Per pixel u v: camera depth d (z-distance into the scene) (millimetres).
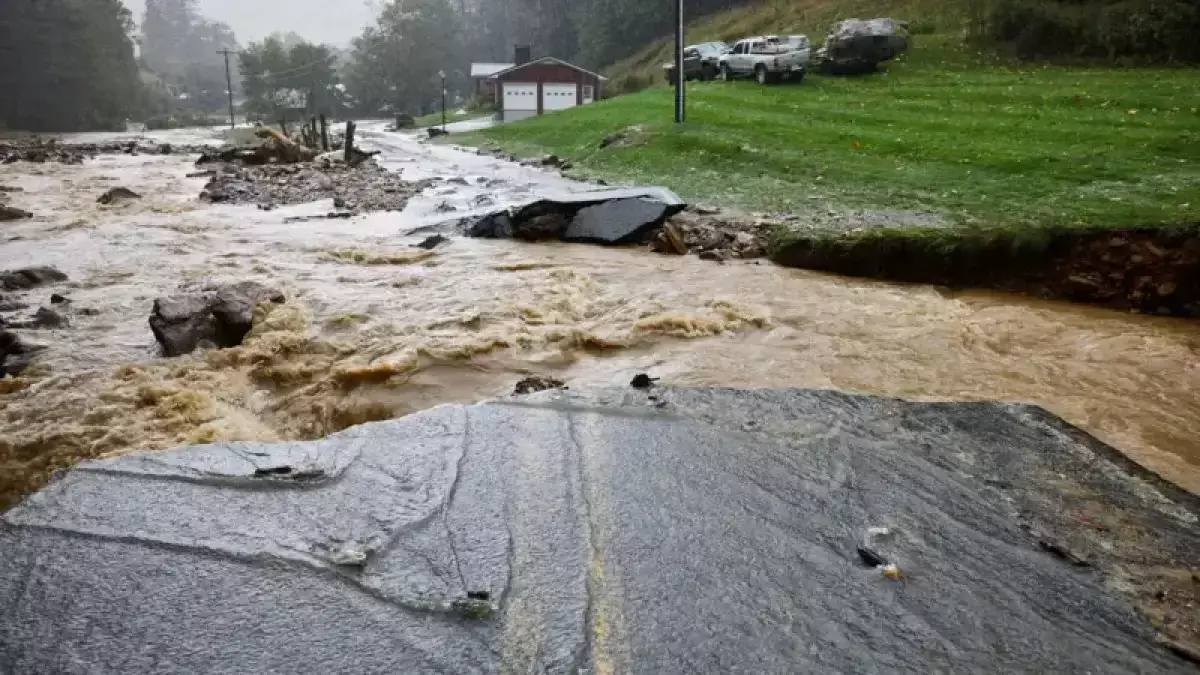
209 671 3324
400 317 9391
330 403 7328
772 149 20391
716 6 71000
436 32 100375
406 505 4699
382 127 66500
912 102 25547
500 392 7457
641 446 5629
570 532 4445
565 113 36281
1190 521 4852
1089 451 5820
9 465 6316
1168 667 3551
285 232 15406
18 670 3293
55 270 11594
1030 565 4301
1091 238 10258
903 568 4203
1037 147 17234
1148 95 22219
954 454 5707
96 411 6996
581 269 12000
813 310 9781
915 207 13562
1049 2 33031
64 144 43500
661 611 3770
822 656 3508
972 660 3527
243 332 8867
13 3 72375
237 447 5434
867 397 6809
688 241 13359
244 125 83062
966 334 8867
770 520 4660
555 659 3432
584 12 87062
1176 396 7188
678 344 8641
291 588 3875
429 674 3338
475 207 17812
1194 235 9641
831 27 41281
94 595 3787
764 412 6371
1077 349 8398
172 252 13477
